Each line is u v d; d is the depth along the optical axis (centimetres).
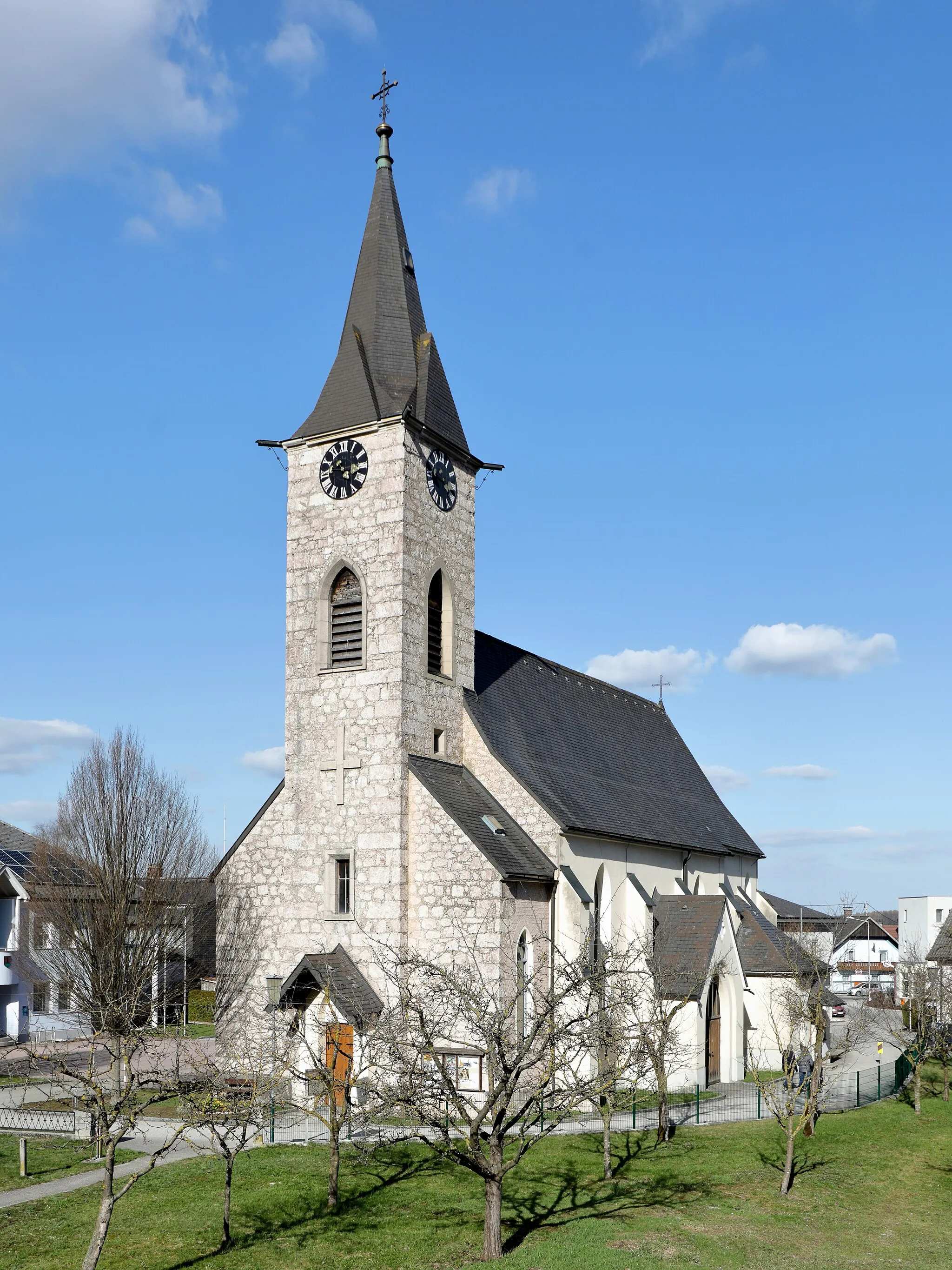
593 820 4541
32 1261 2358
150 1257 2380
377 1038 2661
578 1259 2275
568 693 5600
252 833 4175
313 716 4116
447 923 3781
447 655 4294
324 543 4184
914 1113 4138
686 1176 3019
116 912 4294
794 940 5747
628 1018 3888
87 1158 3231
